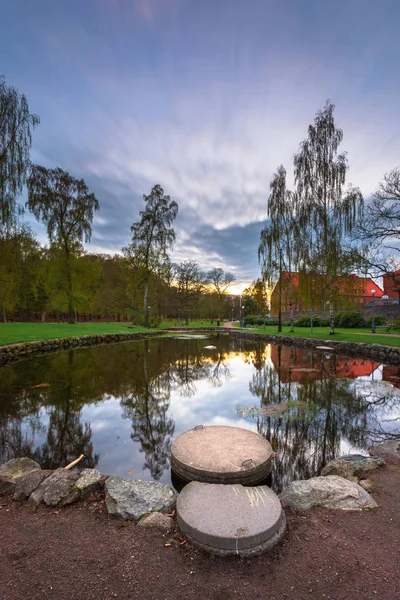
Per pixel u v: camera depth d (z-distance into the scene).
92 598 1.90
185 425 6.53
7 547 2.39
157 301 44.56
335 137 20.98
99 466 4.68
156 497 3.06
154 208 32.72
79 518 2.80
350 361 14.53
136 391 9.33
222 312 65.88
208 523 2.48
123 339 26.67
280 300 28.00
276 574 2.10
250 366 14.03
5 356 14.11
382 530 2.57
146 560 2.24
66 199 29.02
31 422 6.62
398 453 4.40
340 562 2.20
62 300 32.22
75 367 12.78
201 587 1.99
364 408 7.57
